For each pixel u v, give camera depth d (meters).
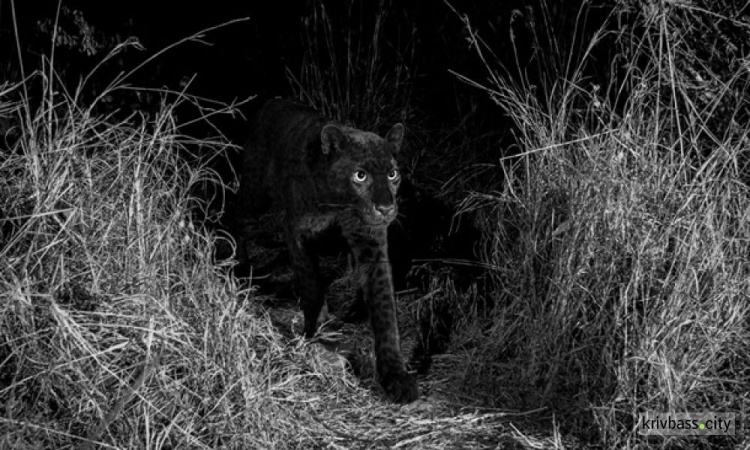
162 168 5.03
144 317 3.58
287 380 4.06
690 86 5.06
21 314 3.46
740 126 5.10
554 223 4.75
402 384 4.39
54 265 3.72
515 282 4.85
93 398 3.35
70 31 5.61
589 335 4.23
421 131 7.09
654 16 5.05
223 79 6.75
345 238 4.86
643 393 3.99
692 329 4.00
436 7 7.62
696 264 4.16
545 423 4.17
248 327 4.20
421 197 6.29
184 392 3.59
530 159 5.11
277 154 5.23
